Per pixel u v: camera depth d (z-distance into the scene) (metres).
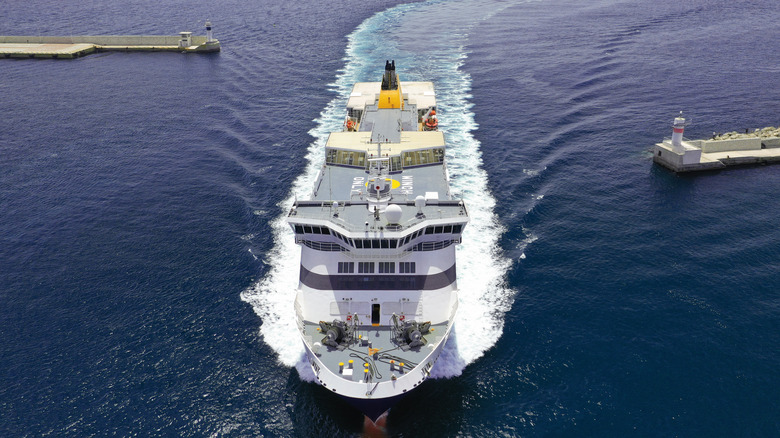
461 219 61.25
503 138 112.19
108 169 103.75
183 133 118.56
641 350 62.41
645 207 89.62
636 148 108.44
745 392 57.06
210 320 67.62
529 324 66.56
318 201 64.38
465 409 56.53
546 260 77.62
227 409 56.59
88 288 72.94
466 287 72.62
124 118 127.12
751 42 168.12
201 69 163.75
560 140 111.06
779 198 91.62
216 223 87.12
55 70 167.50
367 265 62.25
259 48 182.38
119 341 64.50
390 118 96.38
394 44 176.00
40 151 110.75
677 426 53.91
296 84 145.75
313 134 116.06
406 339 57.47
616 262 76.69
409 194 69.38
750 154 105.38
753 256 76.75
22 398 57.34
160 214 89.56
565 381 59.09
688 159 99.56
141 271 76.25
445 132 115.38
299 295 62.03
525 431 54.16
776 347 62.16
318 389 58.62
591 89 135.25
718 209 88.62
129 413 55.97
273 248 80.81
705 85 136.62
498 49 167.00
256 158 106.81
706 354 61.59
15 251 80.31
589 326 66.00
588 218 86.81
